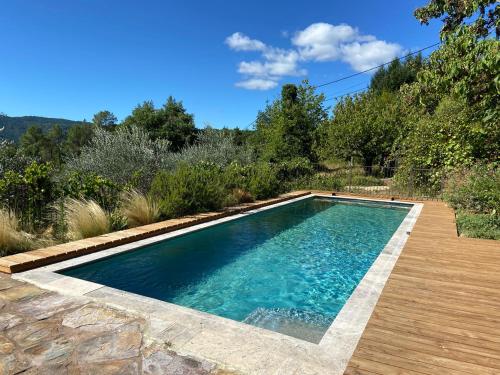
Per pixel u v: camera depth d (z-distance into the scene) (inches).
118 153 442.3
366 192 598.2
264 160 761.0
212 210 392.8
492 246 236.7
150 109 1196.5
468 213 370.3
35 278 179.0
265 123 1041.5
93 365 104.9
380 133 799.7
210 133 810.2
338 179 667.4
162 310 142.5
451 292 156.7
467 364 102.7
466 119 478.6
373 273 191.3
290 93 925.8
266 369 102.9
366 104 876.6
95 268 219.3
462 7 317.4
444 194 472.4
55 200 288.7
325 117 962.1
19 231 251.3
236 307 188.2
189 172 400.8
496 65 251.6
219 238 329.7
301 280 229.0
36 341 118.5
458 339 116.7
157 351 112.4
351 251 294.4
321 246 308.8
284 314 180.7
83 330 125.9
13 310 142.5
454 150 502.0
